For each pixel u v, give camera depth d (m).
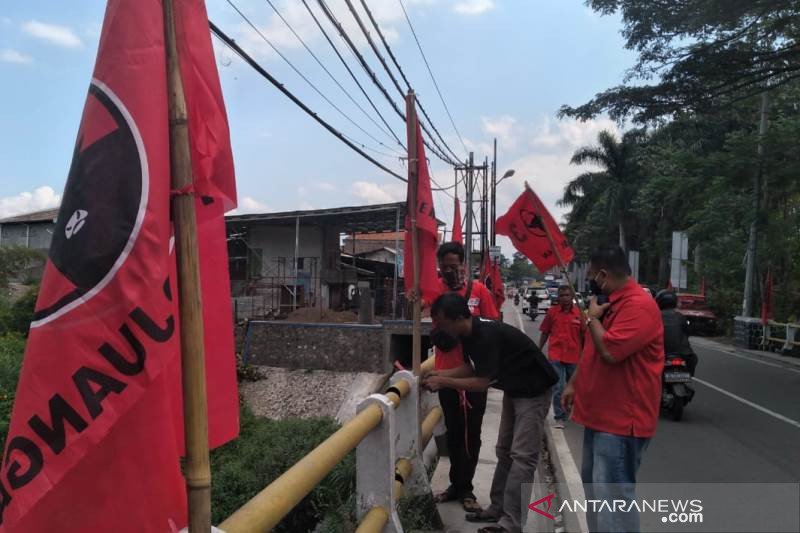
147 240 2.08
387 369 16.77
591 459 3.39
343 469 4.88
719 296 26.66
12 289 20.83
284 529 4.88
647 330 3.20
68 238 2.10
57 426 2.01
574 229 52.09
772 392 11.61
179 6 2.38
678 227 37.44
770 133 14.68
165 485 2.16
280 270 27.17
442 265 6.02
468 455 5.06
